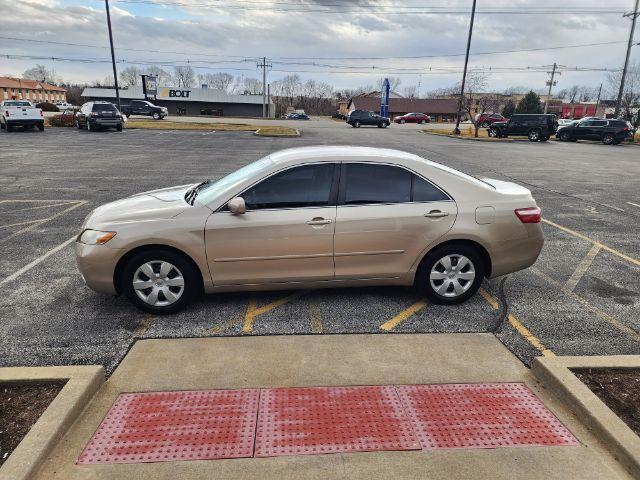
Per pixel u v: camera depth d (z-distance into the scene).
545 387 3.43
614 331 4.32
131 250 4.27
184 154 18.34
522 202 4.66
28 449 2.64
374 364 3.69
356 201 4.39
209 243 4.26
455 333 4.21
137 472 2.61
